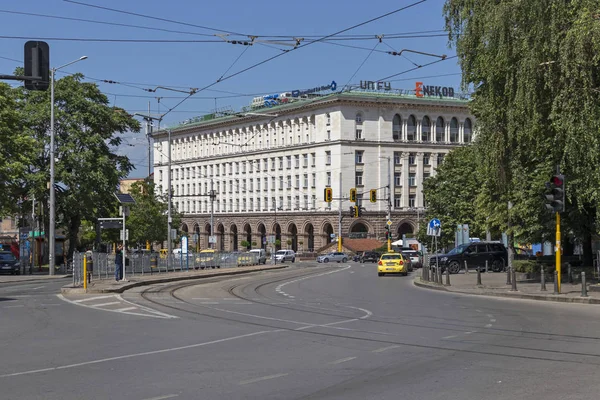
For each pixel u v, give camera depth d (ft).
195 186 422.00
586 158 82.58
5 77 64.03
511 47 86.12
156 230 287.48
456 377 34.60
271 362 39.52
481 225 192.13
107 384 33.53
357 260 317.83
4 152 168.25
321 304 80.33
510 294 90.02
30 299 88.28
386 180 344.08
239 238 391.65
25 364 39.37
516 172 97.19
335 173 336.49
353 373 36.06
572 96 79.51
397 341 47.70
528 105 84.84
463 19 96.37
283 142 364.79
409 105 350.23
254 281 136.26
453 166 238.68
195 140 422.41
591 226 112.47
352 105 337.72
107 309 73.36
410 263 193.98
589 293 87.15
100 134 197.47
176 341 48.39
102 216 197.36
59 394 31.35
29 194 186.50
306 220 351.46
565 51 77.15
